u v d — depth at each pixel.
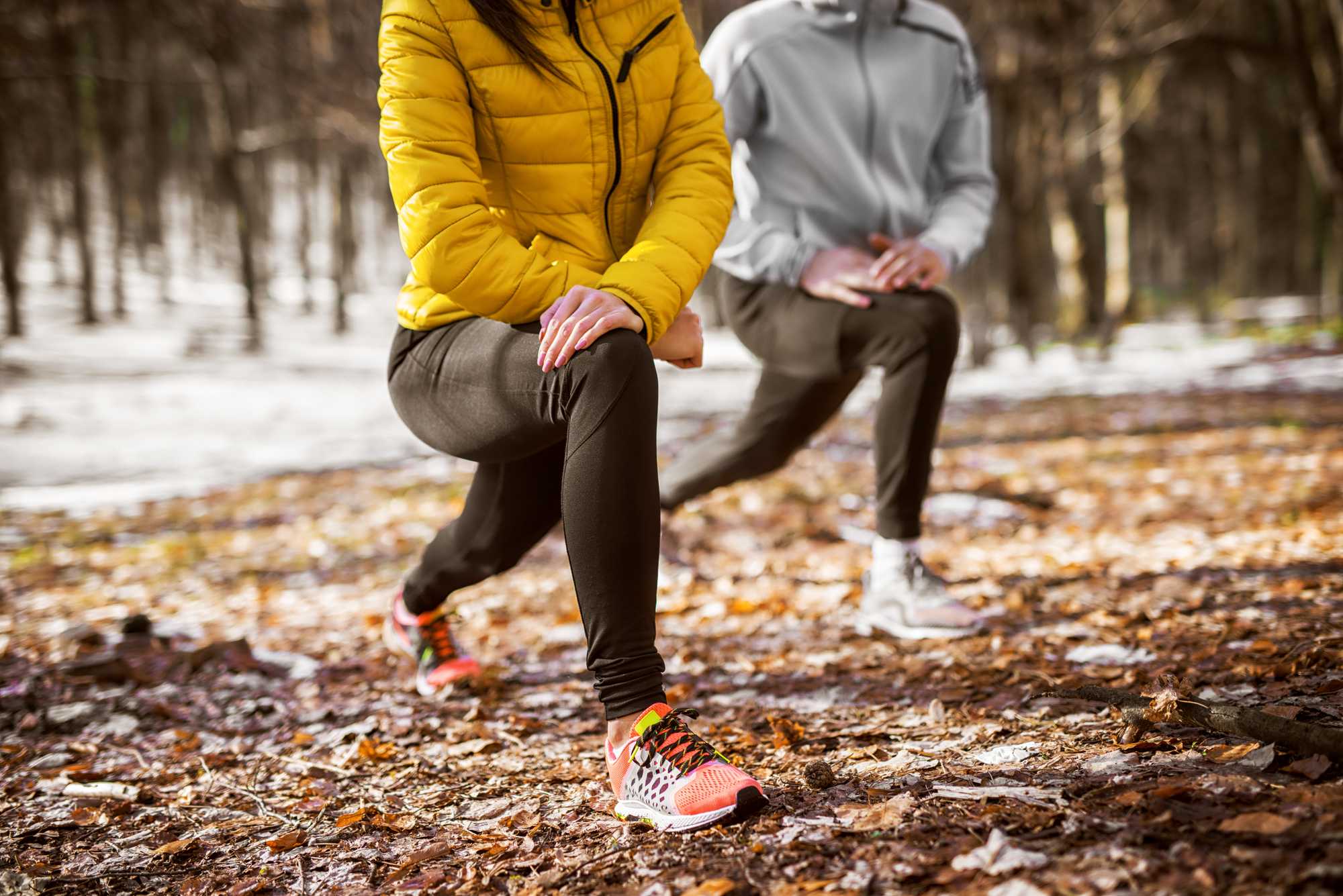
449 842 2.03
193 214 45.38
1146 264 40.94
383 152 2.09
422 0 2.07
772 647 3.45
